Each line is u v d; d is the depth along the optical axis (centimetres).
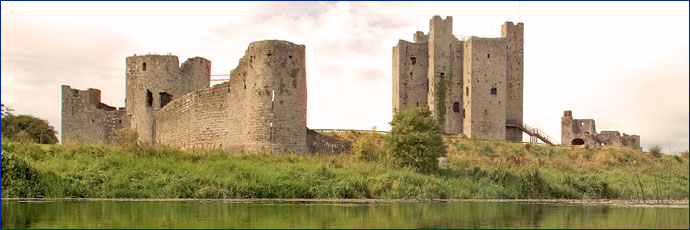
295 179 5088
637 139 9994
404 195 5094
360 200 4791
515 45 9969
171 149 5659
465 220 3481
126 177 4925
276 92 6147
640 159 8012
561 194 5597
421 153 5878
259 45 6212
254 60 6219
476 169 5881
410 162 5831
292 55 6247
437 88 9744
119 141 7538
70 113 8312
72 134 8300
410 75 9925
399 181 5222
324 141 6481
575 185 5819
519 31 9994
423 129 6019
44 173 4797
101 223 3228
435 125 6069
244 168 5238
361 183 5100
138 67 7925
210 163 5375
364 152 6209
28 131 8506
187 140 6956
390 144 6059
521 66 9962
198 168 5203
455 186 5362
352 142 7088
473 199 5144
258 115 6131
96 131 8231
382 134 7531
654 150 8394
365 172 5453
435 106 9719
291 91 6212
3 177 4634
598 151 8119
